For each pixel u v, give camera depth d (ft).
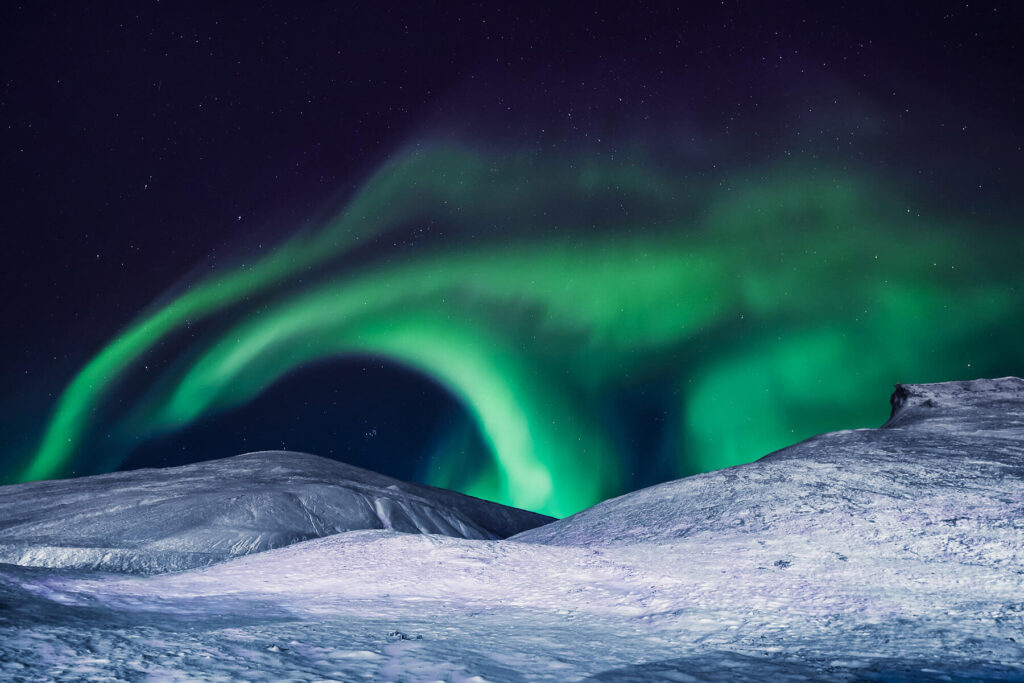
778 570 34.88
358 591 30.83
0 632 17.19
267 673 14.99
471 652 18.65
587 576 33.91
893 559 37.42
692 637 21.74
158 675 14.25
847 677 16.58
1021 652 19.63
